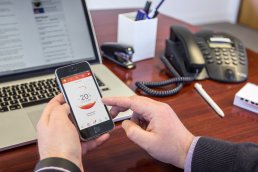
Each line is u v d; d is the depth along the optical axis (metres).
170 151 0.56
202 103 0.80
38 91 0.76
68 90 0.60
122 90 0.80
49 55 0.85
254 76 0.94
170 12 3.48
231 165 0.54
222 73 0.90
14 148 0.60
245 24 3.85
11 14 0.81
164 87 0.86
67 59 0.87
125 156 0.61
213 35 1.01
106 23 1.31
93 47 0.91
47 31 0.85
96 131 0.58
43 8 0.85
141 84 0.83
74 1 0.89
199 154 0.55
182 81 0.86
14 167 0.56
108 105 0.61
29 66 0.82
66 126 0.52
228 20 3.92
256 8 3.64
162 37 1.19
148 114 0.58
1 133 0.61
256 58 1.07
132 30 0.95
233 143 0.58
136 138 0.56
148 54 1.01
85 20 0.90
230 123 0.73
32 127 0.64
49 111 0.55
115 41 1.12
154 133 0.56
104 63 0.98
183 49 0.92
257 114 0.77
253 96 0.78
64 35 0.87
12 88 0.77
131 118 0.63
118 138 0.65
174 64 0.94
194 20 3.71
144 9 0.97
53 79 0.82
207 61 0.92
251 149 0.56
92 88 0.62
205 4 3.69
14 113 0.68
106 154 0.61
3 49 0.80
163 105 0.59
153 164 0.59
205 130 0.70
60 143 0.49
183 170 0.58
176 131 0.57
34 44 0.83
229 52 0.95
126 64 0.95
